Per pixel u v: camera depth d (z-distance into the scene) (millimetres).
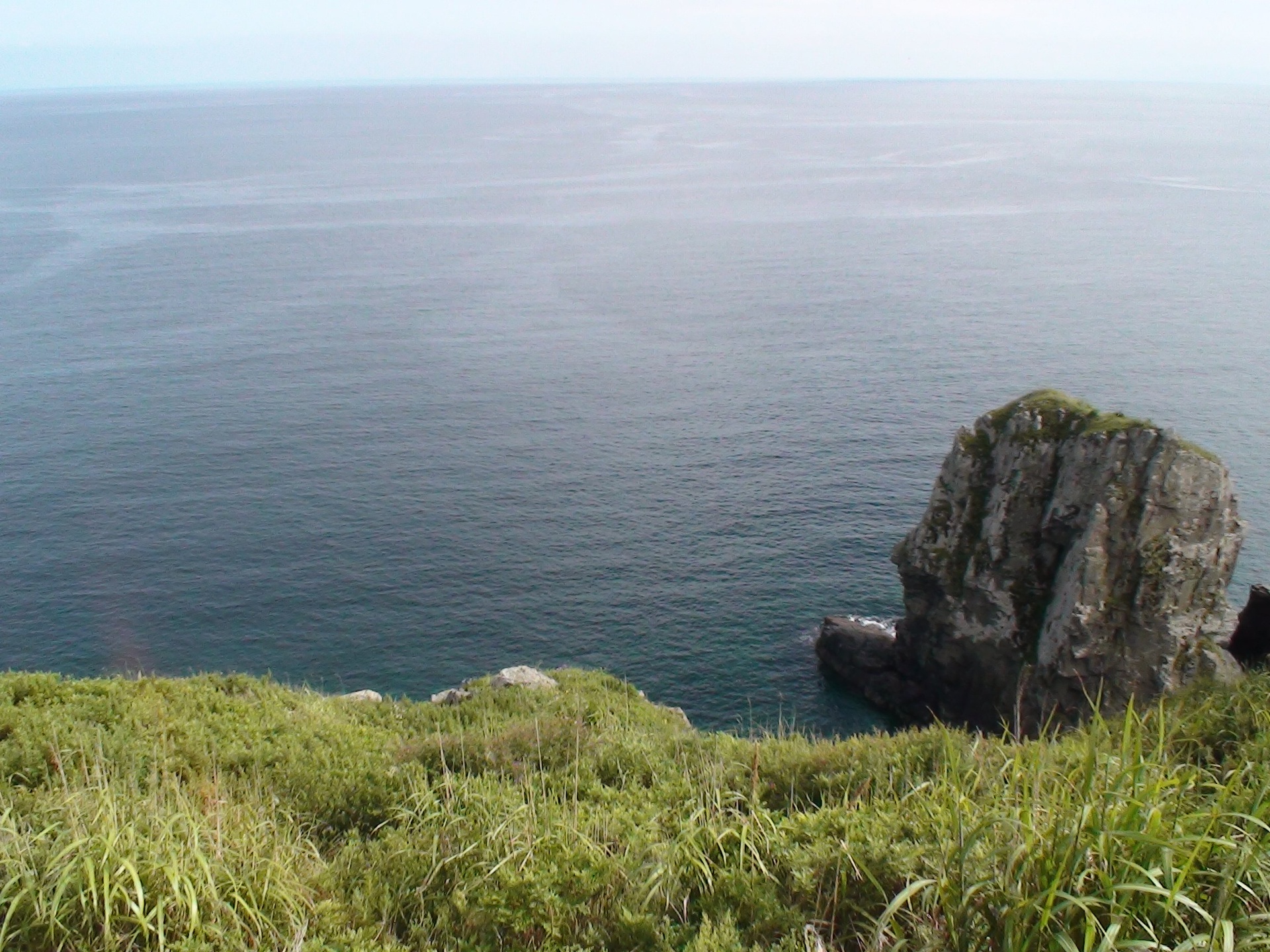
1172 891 8039
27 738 14867
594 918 10375
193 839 10281
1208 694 16453
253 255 165250
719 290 143875
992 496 48156
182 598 57906
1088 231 183375
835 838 11383
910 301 133625
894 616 57000
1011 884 9180
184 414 89125
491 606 57500
